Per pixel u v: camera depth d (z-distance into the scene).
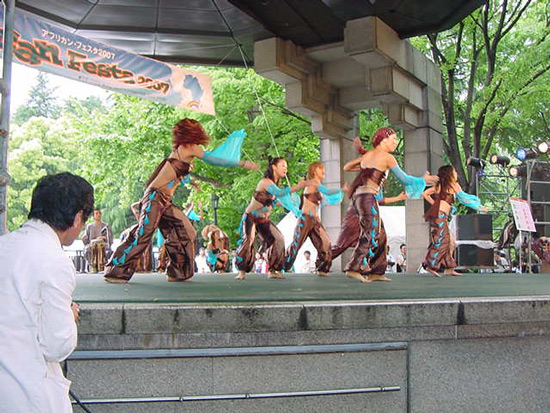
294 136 17.45
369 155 7.79
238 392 3.67
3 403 2.24
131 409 3.60
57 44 10.03
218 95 16.81
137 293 4.92
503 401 4.10
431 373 3.96
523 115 18.03
